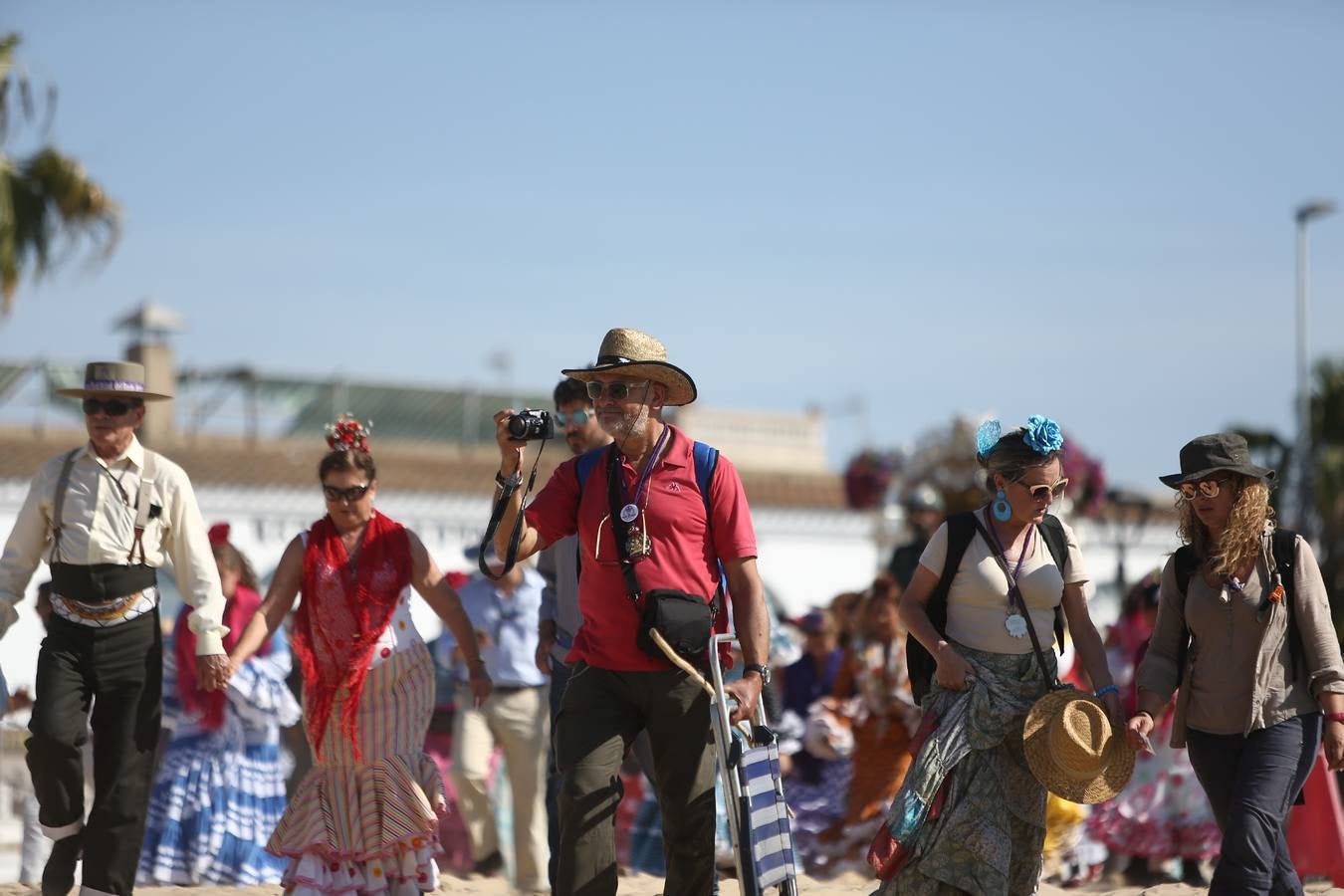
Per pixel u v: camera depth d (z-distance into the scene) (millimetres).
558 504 9242
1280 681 9531
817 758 16281
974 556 9492
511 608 14031
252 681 13773
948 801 9328
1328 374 39281
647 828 15656
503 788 15445
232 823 13602
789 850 8578
